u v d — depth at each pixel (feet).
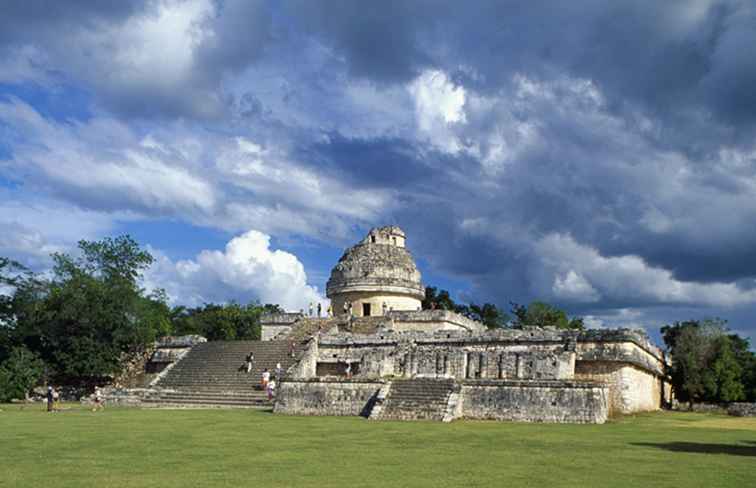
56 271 217.36
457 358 150.51
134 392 168.76
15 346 209.87
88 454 74.13
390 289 224.94
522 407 123.34
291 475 60.70
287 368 175.73
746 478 59.72
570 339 155.12
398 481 57.72
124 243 225.35
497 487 55.01
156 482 56.80
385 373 157.38
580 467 66.28
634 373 155.84
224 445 82.89
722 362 204.64
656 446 84.84
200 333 350.23
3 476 59.62
